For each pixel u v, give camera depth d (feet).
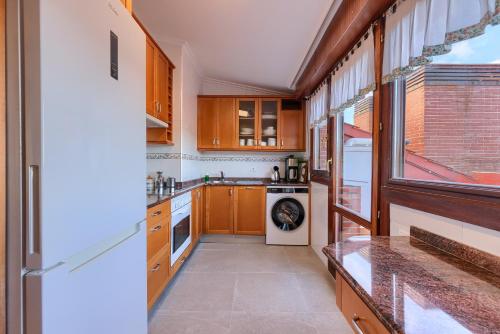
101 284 3.29
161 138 9.29
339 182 8.87
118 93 3.68
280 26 8.02
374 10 5.31
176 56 10.31
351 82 7.01
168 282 7.51
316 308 6.86
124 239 3.96
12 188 2.36
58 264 2.59
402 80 5.03
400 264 2.86
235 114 13.43
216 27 8.61
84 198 2.91
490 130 3.11
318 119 10.63
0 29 2.31
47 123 2.39
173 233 7.90
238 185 12.62
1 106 2.33
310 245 12.04
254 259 10.31
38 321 2.39
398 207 4.81
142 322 4.53
